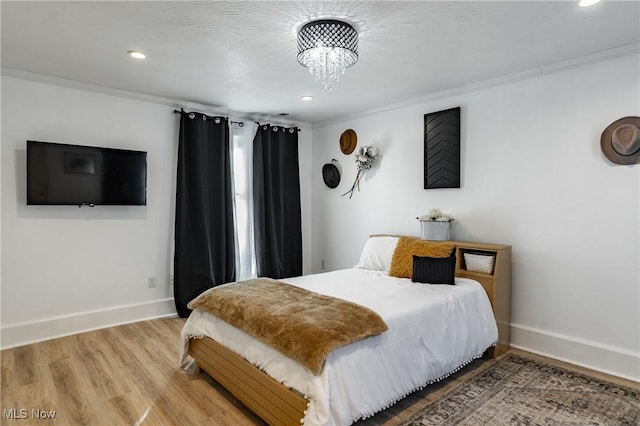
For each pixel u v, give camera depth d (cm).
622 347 264
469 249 330
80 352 301
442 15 215
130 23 224
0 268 309
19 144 315
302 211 521
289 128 494
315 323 199
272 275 475
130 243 376
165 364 281
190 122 403
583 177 282
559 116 293
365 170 450
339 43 222
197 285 402
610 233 269
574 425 204
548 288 300
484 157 340
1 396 233
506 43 254
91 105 351
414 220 399
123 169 360
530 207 311
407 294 266
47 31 235
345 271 365
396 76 321
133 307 378
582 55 275
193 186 403
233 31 234
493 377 262
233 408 223
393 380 208
